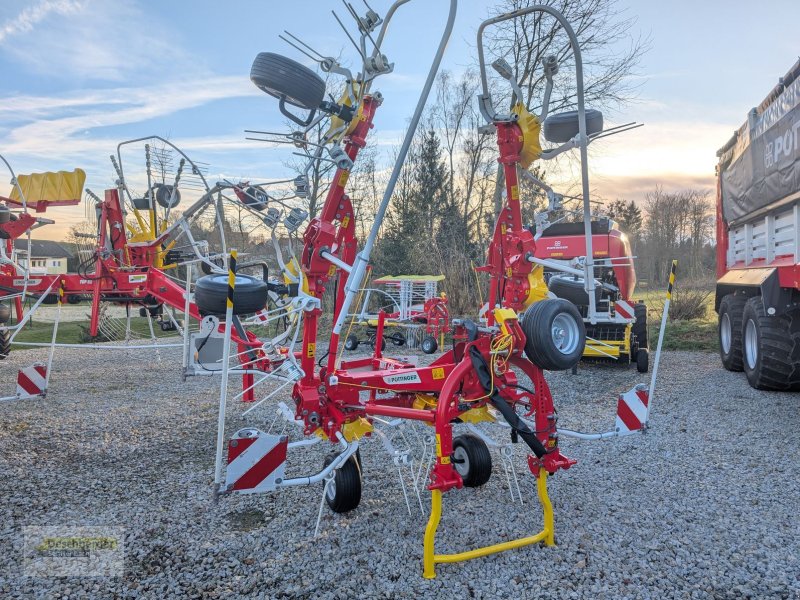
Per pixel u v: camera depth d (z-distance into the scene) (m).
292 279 4.16
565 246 9.31
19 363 11.08
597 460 4.86
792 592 2.88
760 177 7.38
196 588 2.99
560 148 3.74
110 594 2.94
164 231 8.51
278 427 5.98
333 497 3.82
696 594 2.87
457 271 16.62
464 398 3.54
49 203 9.54
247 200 4.45
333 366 3.72
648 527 3.61
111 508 4.00
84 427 6.07
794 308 6.62
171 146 7.30
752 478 4.40
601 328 9.34
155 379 9.11
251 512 3.93
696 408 6.61
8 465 4.88
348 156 3.67
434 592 2.92
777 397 7.09
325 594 2.92
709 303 18.33
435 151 24.42
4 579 3.09
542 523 3.67
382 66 3.48
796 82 6.07
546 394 3.53
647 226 46.44
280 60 3.27
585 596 2.87
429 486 3.10
